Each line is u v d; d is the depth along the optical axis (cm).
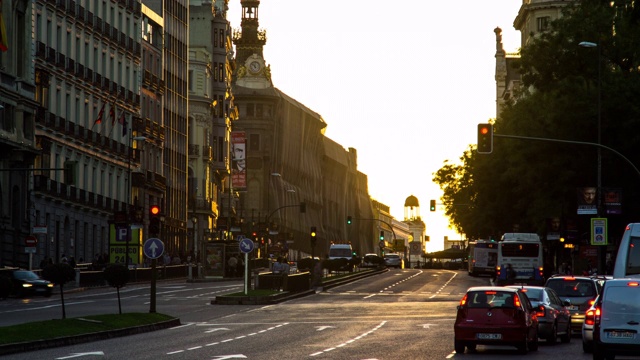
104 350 5450
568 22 12412
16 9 13900
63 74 15562
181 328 7394
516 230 16588
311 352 5353
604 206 10644
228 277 16450
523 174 13075
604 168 11431
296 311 9500
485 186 16988
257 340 6209
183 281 16325
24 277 11019
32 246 12025
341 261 17950
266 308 9975
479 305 5581
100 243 17075
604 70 11762
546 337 6288
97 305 9769
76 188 15925
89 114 16712
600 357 4872
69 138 15650
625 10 7394
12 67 13738
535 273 14062
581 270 13412
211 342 6044
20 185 13738
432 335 6694
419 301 11288
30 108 14088
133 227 14325
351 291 13738
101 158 17175
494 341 5525
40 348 5559
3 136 13175
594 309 5200
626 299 4844
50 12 15100
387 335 6681
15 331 5728
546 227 13638
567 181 11694
